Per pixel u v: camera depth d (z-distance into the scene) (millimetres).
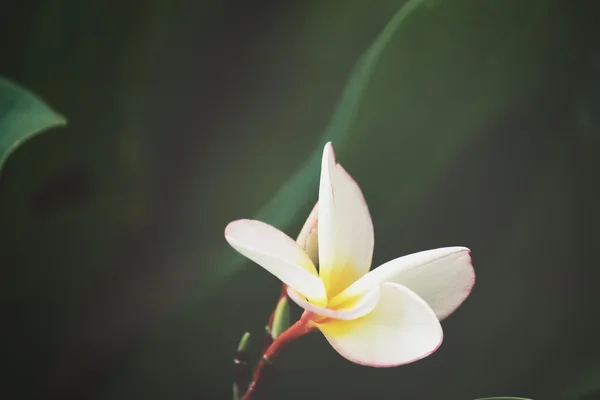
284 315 560
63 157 670
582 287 678
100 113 678
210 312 643
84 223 672
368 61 637
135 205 682
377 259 650
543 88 655
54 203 669
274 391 636
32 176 665
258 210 684
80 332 665
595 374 660
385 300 527
